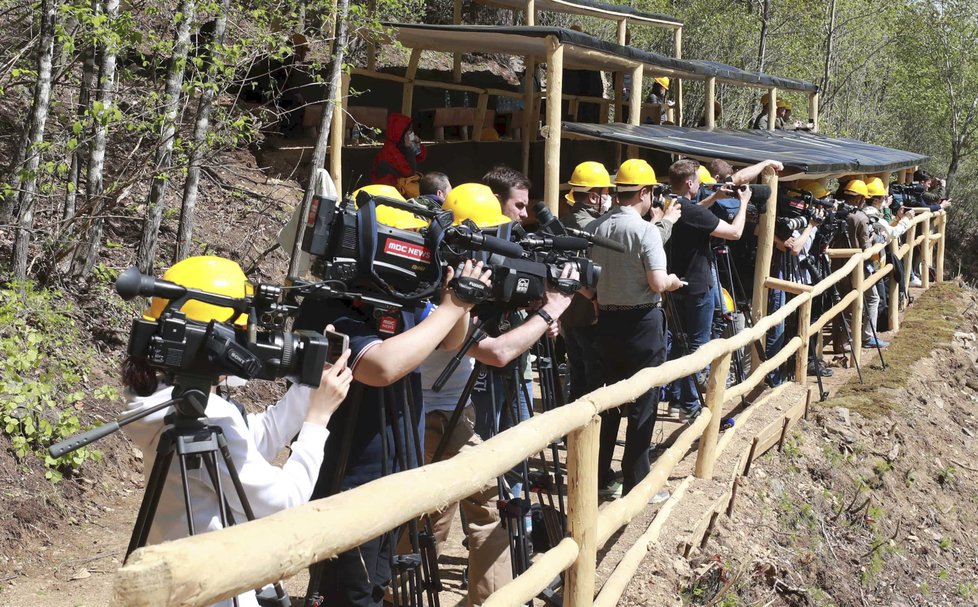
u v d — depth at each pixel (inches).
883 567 289.7
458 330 125.9
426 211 112.7
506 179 183.9
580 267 144.0
